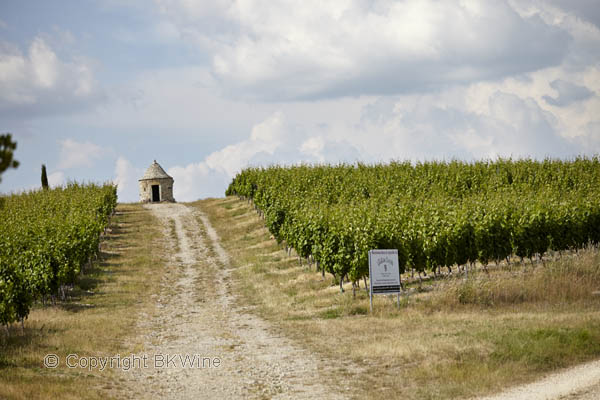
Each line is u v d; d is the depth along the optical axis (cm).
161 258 3931
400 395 1180
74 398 1117
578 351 1389
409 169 5275
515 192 4169
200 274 3453
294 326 1994
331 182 5078
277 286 2919
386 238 2523
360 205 3675
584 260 2419
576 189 4472
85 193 5494
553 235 2881
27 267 2595
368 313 2141
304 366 1459
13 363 1411
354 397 1192
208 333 1994
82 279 3178
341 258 2556
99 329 1966
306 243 3206
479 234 2681
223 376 1402
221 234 4691
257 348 1702
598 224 3044
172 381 1366
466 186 4794
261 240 4303
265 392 1262
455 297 2138
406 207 3503
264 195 4666
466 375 1257
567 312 1877
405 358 1432
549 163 5066
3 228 3641
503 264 3009
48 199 5212
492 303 2080
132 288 3019
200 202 6650
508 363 1321
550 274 2286
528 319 1747
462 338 1545
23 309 1931
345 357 1513
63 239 3089
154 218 5506
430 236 2661
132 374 1423
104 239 4491
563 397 1086
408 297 2278
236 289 2989
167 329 2094
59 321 2117
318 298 2534
